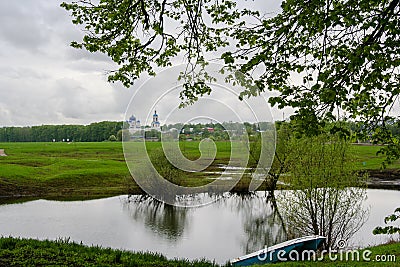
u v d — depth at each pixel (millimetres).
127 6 7574
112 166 48312
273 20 6223
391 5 5367
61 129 125500
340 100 5090
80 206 29078
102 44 7824
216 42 8062
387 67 5113
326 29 5395
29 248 8680
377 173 39062
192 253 16219
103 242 18375
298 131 5367
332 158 16422
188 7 7895
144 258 8930
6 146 87562
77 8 7648
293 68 5953
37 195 35031
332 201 16562
